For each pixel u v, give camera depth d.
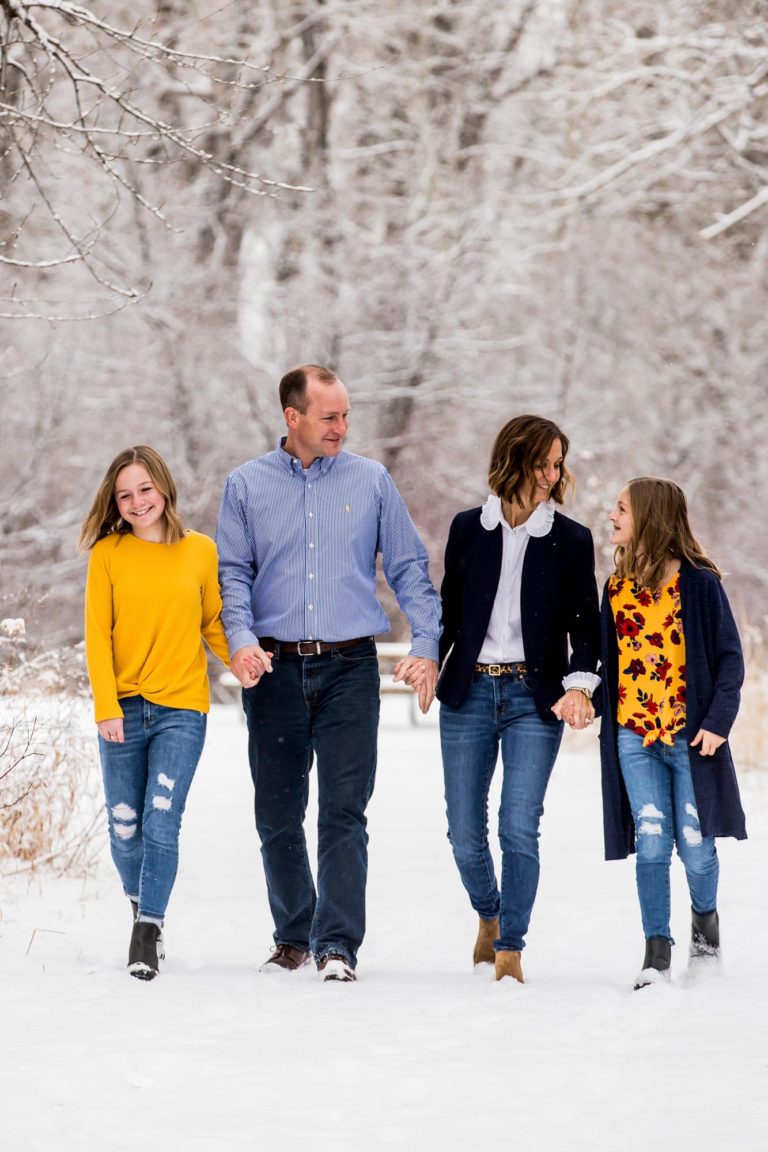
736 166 48.94
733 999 8.55
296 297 46.56
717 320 50.38
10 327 42.22
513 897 9.38
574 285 50.06
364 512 9.98
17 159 18.27
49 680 13.63
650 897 9.29
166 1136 5.96
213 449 45.16
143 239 44.00
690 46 45.78
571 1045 7.47
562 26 50.50
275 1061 7.12
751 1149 5.72
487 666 9.58
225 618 9.83
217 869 14.19
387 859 14.81
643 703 9.46
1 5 15.13
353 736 9.76
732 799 9.27
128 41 15.71
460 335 47.53
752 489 49.19
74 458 44.09
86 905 11.88
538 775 9.48
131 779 9.71
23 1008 8.14
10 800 12.88
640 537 9.35
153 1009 8.23
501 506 9.69
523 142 51.19
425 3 49.53
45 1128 6.07
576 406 49.25
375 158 50.31
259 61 46.91
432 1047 7.46
